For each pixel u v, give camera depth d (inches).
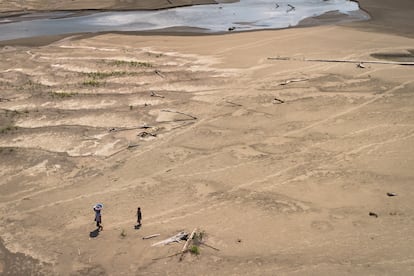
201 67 1450.5
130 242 706.2
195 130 1072.8
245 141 1017.5
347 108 1151.0
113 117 1135.6
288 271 619.8
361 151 951.0
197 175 894.4
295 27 1923.0
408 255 631.2
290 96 1230.3
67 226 757.3
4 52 1620.3
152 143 1023.0
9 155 983.6
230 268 636.7
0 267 677.9
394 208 753.0
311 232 704.4
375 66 1418.6
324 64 1454.2
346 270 609.9
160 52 1600.6
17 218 786.8
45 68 1451.8
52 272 662.5
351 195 802.2
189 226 737.0
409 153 933.2
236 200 805.9
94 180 895.7
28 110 1171.9
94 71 1421.0
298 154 952.3
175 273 637.3
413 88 1247.5
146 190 852.6
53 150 1000.2
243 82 1330.0
